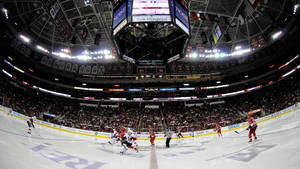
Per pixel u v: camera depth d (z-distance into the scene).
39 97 37.12
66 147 9.08
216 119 34.12
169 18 15.10
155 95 44.03
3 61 32.47
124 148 9.23
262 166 3.71
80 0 25.02
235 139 14.02
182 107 42.00
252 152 5.69
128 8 15.47
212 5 25.81
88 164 5.06
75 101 43.03
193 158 6.61
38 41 33.19
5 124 13.84
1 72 32.25
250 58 37.62
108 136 23.83
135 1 15.59
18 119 22.22
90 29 31.59
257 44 34.44
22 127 16.34
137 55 21.61
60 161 4.87
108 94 44.28
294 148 4.59
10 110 21.83
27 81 37.03
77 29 30.02
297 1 25.33
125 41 20.09
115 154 8.73
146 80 42.28
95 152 8.64
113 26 17.06
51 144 9.22
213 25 30.72
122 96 43.94
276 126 15.10
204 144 13.66
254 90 40.16
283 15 28.20
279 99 32.25
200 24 30.11
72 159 5.50
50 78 39.62
